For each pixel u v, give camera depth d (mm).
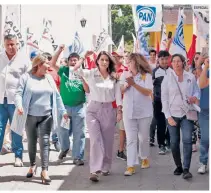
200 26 11938
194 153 9406
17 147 8281
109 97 7320
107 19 16672
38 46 11930
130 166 7664
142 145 8055
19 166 8242
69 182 7246
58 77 9477
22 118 7043
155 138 11242
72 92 8336
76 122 8398
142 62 7770
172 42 11539
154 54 10727
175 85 7293
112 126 7410
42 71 7094
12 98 8141
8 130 9562
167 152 9586
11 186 7004
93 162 7223
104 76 7340
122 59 9492
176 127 7418
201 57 8547
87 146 10203
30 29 13430
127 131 7762
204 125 7500
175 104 7320
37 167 8195
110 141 7508
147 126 7887
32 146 7359
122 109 7711
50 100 7188
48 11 15484
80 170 8031
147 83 7785
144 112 7805
